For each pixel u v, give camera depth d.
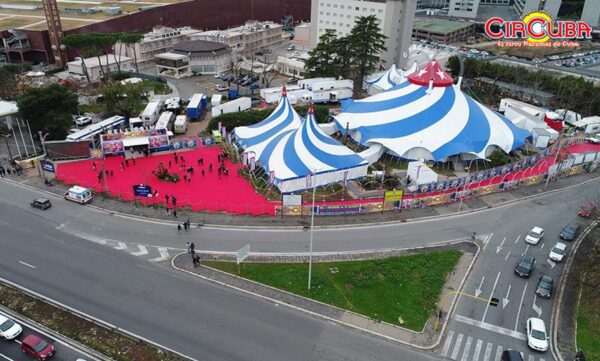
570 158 66.38
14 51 125.25
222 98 99.75
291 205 53.22
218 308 38.72
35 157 67.56
